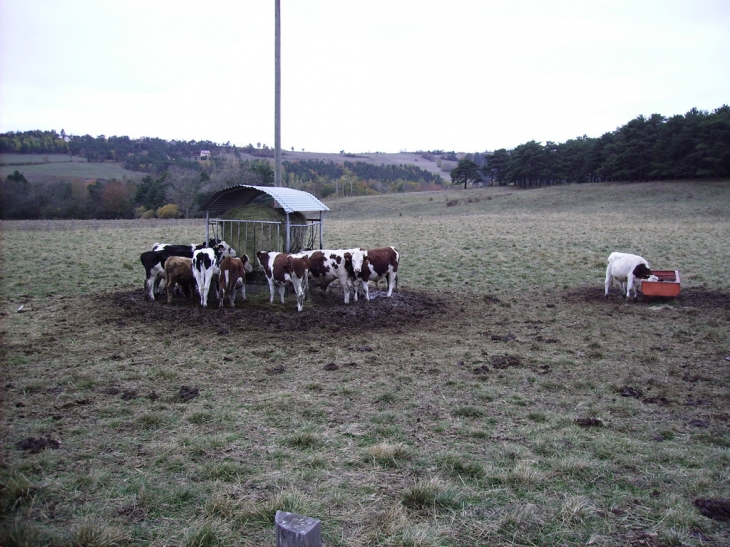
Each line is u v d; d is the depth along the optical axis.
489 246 25.92
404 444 6.05
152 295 13.83
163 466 5.54
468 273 19.30
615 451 6.07
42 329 11.12
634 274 14.79
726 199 57.16
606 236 29.27
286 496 4.84
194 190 63.50
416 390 8.02
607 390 8.12
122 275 17.77
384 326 11.91
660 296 14.92
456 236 29.98
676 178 77.25
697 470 5.64
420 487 5.01
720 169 70.69
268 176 67.12
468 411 7.17
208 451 5.89
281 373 8.72
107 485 5.13
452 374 8.79
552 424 6.85
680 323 12.26
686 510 4.83
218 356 9.52
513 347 10.42
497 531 4.55
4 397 7.42
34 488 4.97
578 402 7.66
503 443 6.25
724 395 7.90
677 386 8.30
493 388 8.13
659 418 7.10
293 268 12.76
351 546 4.29
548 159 96.19
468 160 110.06
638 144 80.00
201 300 13.03
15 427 6.42
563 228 34.25
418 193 94.62
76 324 11.52
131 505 4.79
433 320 12.59
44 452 5.72
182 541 4.30
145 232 32.31
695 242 26.44
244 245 14.98
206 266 12.79
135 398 7.50
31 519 4.54
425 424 6.80
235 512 4.66
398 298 14.69
